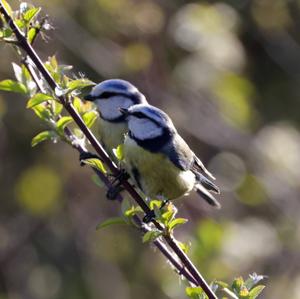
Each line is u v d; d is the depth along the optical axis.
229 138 13.31
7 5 5.73
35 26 5.82
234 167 13.37
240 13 14.48
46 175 14.01
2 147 14.08
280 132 13.55
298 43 15.12
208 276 10.58
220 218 12.51
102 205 14.12
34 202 14.02
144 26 12.77
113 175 6.11
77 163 14.10
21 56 6.23
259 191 13.18
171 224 5.58
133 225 6.07
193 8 12.98
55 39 13.10
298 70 14.97
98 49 12.94
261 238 11.91
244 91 13.59
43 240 14.30
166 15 12.89
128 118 7.46
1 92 13.83
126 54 12.76
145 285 13.50
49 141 14.27
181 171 7.55
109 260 13.92
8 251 14.19
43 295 14.03
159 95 12.92
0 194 14.21
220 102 13.32
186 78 13.05
